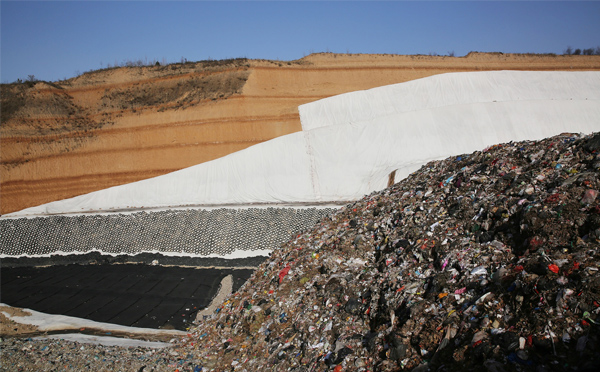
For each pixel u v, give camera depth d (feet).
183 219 82.89
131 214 86.84
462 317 22.50
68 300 60.80
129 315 54.60
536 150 33.94
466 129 98.58
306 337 28.78
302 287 35.06
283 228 77.05
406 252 30.71
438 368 20.71
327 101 111.34
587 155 29.37
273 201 91.35
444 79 114.73
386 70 128.47
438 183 39.06
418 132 97.96
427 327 23.02
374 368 23.16
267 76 123.44
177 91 122.21
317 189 91.91
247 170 96.27
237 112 110.83
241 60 134.00
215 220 81.05
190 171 98.07
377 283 29.68
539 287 20.61
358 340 25.73
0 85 123.85
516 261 24.02
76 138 110.63
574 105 101.81
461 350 20.53
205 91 119.65
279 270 40.40
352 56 136.36
